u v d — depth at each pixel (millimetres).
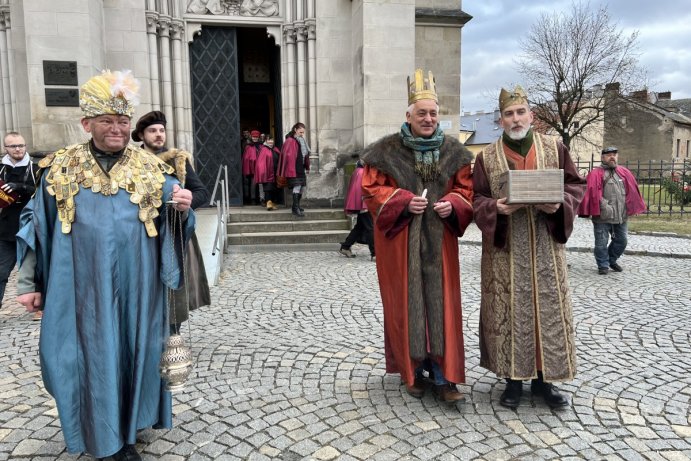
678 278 6828
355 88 10789
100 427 2268
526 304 2971
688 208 17078
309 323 4871
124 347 2389
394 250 3162
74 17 8844
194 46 11125
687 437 2812
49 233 2355
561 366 2973
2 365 3883
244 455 2680
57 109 8867
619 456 2635
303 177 9922
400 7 10164
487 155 3100
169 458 2650
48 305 2293
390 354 3301
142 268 2410
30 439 2838
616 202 6938
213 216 9500
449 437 2830
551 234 2986
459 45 12141
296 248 9023
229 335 4535
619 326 4723
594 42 24734
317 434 2881
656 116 39406
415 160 3143
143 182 2428
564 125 25609
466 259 8172
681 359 3918
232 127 11453
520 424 2959
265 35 13492
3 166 4895
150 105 10398
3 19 9414
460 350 3115
